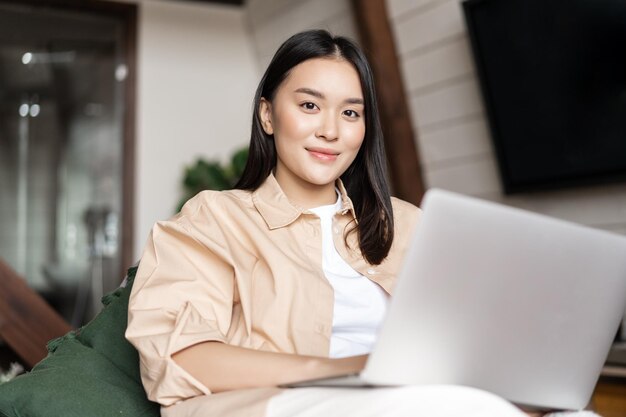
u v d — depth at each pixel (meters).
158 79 4.20
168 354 0.92
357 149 1.21
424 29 3.12
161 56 4.21
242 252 1.12
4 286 2.48
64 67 4.29
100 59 4.23
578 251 0.83
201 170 4.02
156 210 4.12
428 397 0.71
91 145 4.35
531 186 2.82
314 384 0.81
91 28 4.14
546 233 0.80
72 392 1.05
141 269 1.06
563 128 2.65
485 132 3.01
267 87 1.23
